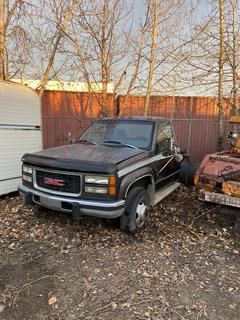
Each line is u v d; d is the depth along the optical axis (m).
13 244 3.98
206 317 2.63
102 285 3.08
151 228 4.70
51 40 8.08
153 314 2.65
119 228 4.50
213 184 4.95
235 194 4.65
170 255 3.84
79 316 2.60
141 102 10.61
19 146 6.52
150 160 4.72
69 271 3.34
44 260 3.58
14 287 3.00
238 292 3.05
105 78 8.74
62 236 4.24
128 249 3.93
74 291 2.96
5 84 6.02
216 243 4.29
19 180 6.59
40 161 4.10
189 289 3.07
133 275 3.30
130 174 4.03
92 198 3.76
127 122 5.52
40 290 2.96
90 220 4.79
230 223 5.06
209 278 3.31
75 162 3.87
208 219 5.25
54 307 2.71
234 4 8.43
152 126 5.27
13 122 6.29
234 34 8.59
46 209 5.11
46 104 10.50
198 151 10.92
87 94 10.43
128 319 2.57
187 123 10.80
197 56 9.07
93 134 5.52
